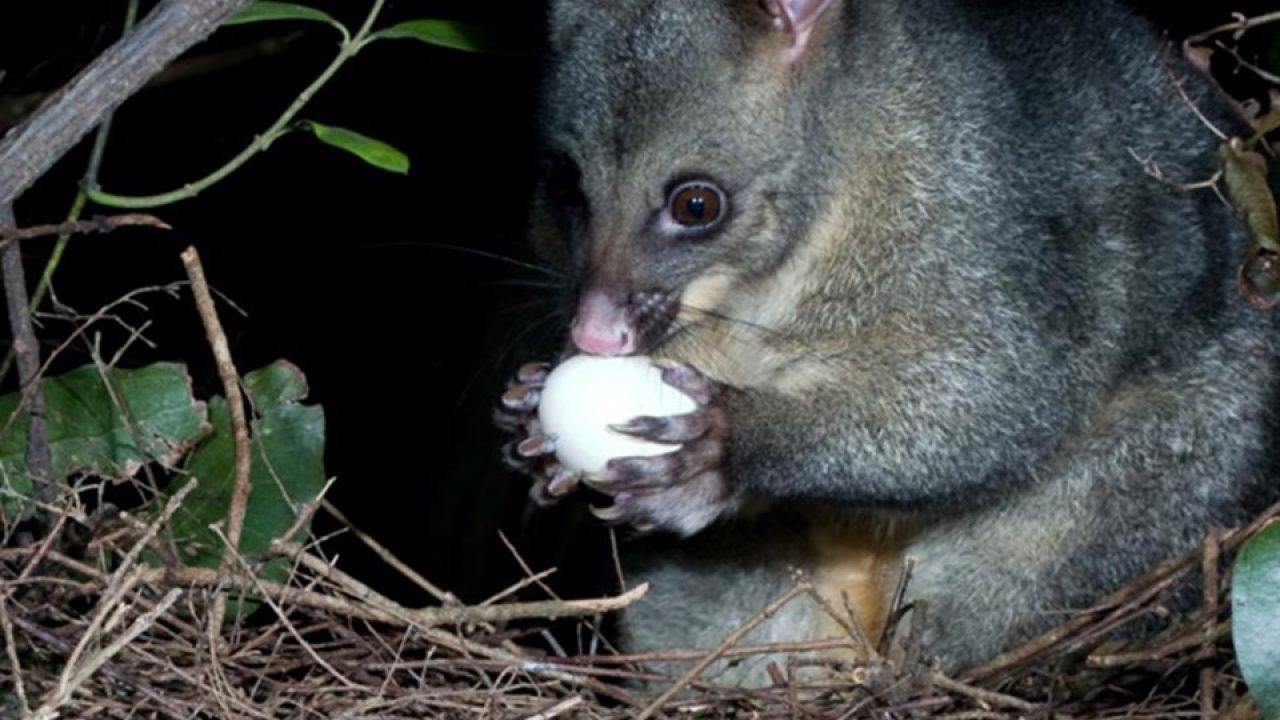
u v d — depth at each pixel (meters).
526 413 7.30
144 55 6.16
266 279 10.40
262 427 7.34
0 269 8.27
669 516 7.11
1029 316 7.29
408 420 10.23
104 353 9.55
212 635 6.40
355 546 9.82
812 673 7.62
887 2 7.35
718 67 7.07
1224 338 7.66
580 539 8.94
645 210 7.12
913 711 6.78
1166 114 7.77
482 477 9.29
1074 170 7.48
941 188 7.23
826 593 7.86
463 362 9.93
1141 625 7.26
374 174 10.47
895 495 7.38
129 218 6.59
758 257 7.23
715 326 7.34
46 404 7.20
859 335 7.29
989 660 7.59
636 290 7.10
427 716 6.63
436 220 10.38
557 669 6.71
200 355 10.14
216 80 10.48
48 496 6.98
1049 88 7.55
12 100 9.51
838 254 7.28
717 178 7.11
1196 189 7.60
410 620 6.68
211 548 7.01
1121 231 7.53
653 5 7.12
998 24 7.62
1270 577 5.83
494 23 9.10
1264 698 5.79
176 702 6.27
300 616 7.44
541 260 7.92
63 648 6.36
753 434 7.15
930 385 7.26
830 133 7.18
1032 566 7.60
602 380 6.96
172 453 7.18
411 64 10.37
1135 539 7.55
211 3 6.14
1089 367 7.45
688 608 7.94
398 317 10.36
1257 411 7.64
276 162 10.49
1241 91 8.84
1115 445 7.58
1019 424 7.33
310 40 10.38
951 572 7.68
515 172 9.93
